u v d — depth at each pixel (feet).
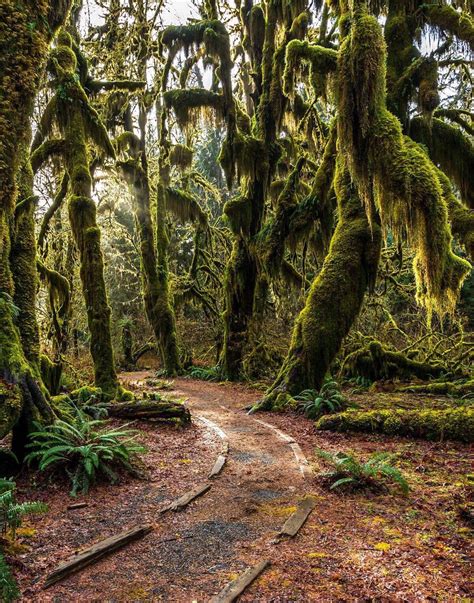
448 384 43.06
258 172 57.93
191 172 81.15
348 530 15.33
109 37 59.26
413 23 41.57
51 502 17.56
